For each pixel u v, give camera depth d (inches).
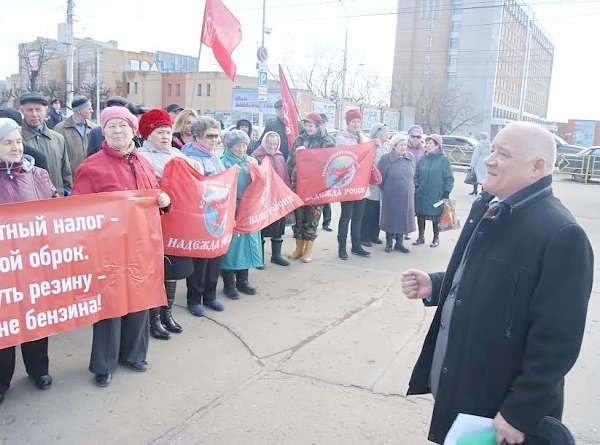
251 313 202.4
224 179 182.1
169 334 177.6
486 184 82.3
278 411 135.3
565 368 71.8
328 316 201.6
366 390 147.1
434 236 329.1
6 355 134.0
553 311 72.1
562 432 70.0
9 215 122.7
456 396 83.0
